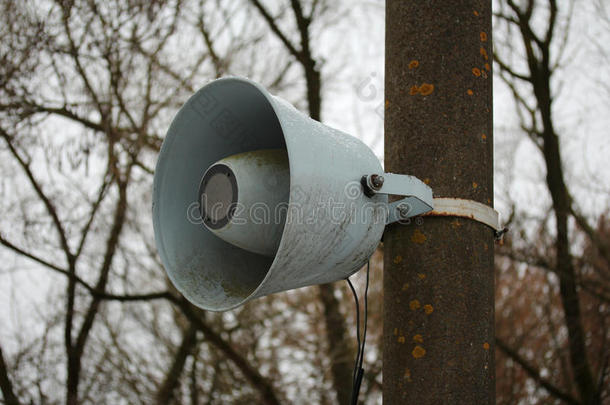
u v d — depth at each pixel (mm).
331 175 1603
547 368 8688
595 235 8406
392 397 1637
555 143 8688
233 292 1978
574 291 8312
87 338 8289
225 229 1829
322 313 9547
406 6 1897
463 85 1805
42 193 7516
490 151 1821
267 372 8953
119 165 7695
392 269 1732
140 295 8086
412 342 1639
